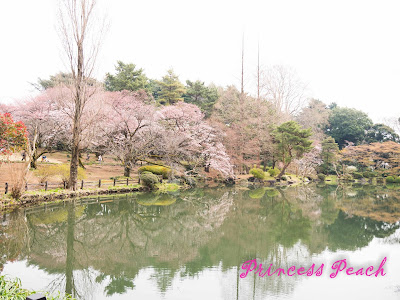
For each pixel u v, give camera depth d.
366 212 17.41
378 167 41.91
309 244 10.69
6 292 4.42
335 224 14.16
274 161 35.69
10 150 12.85
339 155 40.81
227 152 30.33
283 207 18.50
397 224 14.23
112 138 22.56
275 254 9.50
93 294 6.29
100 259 8.70
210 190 24.89
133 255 9.16
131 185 21.38
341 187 32.34
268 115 33.97
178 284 6.95
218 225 13.68
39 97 25.11
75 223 12.45
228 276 7.56
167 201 18.86
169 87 40.44
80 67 16.67
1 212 12.58
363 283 7.24
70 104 21.30
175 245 10.42
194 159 26.44
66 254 8.95
